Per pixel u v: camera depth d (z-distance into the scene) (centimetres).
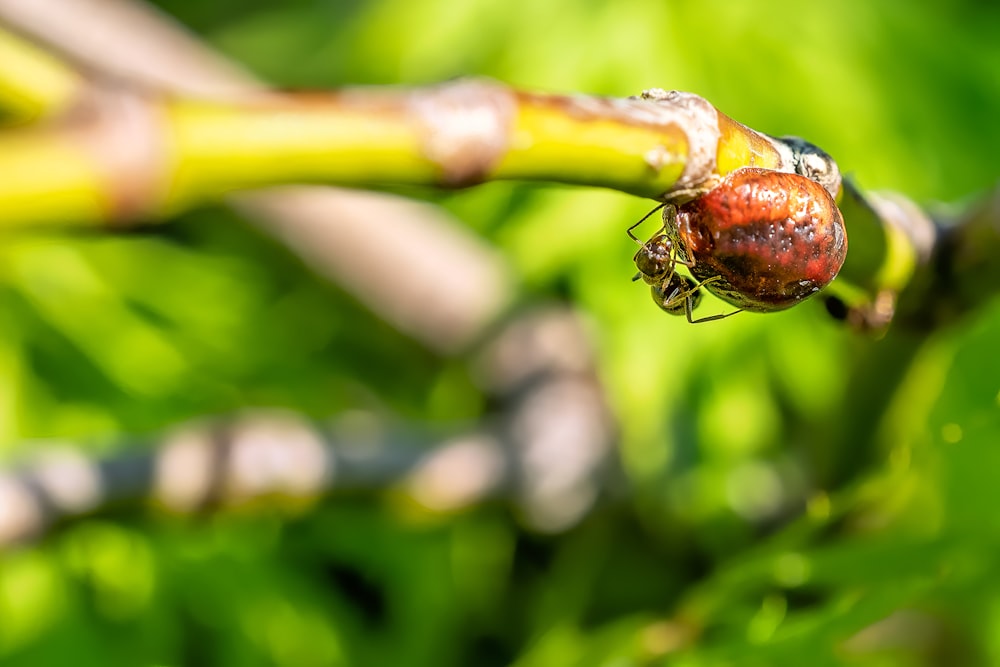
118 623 16
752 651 11
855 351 12
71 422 17
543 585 17
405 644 17
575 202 17
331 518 17
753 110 17
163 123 8
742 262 9
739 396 16
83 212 8
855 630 11
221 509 14
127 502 14
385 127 8
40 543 14
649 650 12
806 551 12
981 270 10
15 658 15
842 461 12
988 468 11
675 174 9
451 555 17
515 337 17
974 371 11
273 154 8
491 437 16
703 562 17
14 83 9
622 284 16
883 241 10
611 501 16
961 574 11
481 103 8
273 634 16
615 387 16
